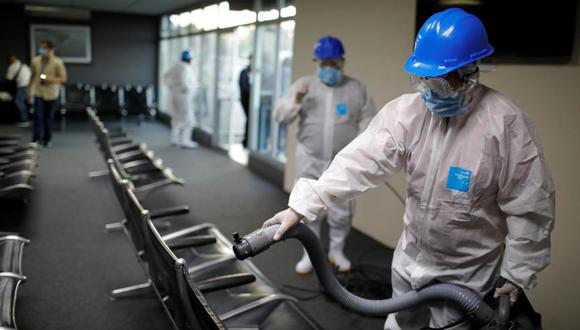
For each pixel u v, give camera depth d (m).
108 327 2.59
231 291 2.29
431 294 1.54
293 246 3.83
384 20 3.76
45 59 7.47
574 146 2.42
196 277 2.44
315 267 1.62
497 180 1.35
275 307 2.11
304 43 4.92
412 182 1.50
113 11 11.64
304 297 3.01
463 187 1.37
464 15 1.30
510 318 1.42
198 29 8.99
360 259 3.65
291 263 3.51
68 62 11.55
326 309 2.88
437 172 1.41
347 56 4.27
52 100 7.63
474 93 1.33
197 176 6.18
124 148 5.39
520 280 1.34
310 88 3.13
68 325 2.59
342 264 3.37
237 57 7.76
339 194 1.44
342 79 3.15
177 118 8.15
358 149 1.47
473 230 1.43
